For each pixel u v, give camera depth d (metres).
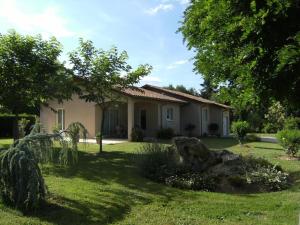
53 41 17.39
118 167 13.69
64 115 29.66
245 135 26.47
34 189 7.36
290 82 4.14
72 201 8.37
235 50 4.43
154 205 8.79
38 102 18.45
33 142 7.98
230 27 4.14
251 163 12.87
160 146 13.30
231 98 5.10
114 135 30.25
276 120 24.83
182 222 7.61
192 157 12.53
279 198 9.89
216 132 38.47
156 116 31.58
